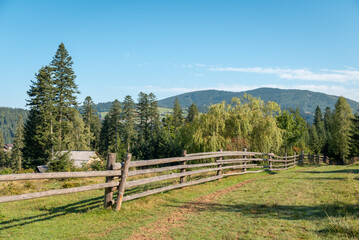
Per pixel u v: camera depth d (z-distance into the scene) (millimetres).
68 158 30844
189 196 8211
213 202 7430
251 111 23062
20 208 7688
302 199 7164
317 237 4398
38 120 44062
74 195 9531
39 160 42844
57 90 44938
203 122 23906
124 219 5801
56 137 43969
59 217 6039
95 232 5023
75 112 48500
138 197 7598
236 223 5348
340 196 7152
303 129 37031
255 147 21969
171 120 84688
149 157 51531
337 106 55812
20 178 4656
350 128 53812
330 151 60625
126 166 6621
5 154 84875
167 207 6859
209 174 12750
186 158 9445
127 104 78438
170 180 11508
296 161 23859
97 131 79750
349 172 12156
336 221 4980
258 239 4414
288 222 5246
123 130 77188
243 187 9859
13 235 4855
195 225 5340
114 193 9164
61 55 46344
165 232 4984
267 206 6621
